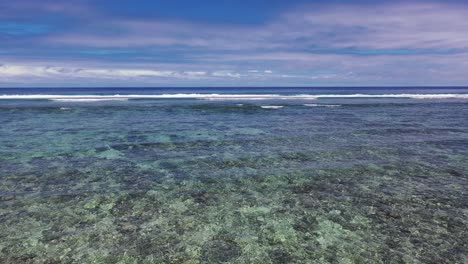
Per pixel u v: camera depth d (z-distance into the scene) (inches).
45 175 465.4
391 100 2098.9
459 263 254.2
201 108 1430.9
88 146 653.9
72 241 284.7
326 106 1585.9
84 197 386.6
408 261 256.8
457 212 350.6
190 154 601.9
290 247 279.1
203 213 348.5
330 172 495.2
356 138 762.2
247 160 562.3
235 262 255.4
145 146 663.1
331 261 257.1
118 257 260.7
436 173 491.8
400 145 687.7
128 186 428.1
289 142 714.2
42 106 1408.7
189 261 256.5
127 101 1818.4
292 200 386.0
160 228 312.3
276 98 2220.7
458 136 790.5
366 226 318.7
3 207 352.5
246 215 344.2
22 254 262.2
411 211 353.7
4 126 884.6
